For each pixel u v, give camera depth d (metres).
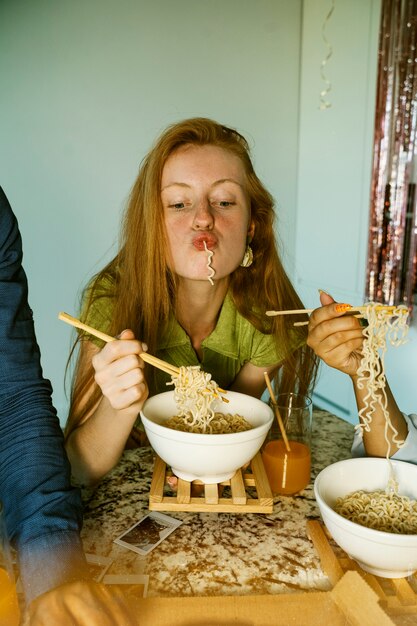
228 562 0.99
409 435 1.26
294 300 1.76
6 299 1.13
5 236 1.12
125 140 3.73
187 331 1.68
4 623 0.70
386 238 3.06
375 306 1.18
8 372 1.13
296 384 1.80
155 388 1.60
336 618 0.83
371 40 3.28
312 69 3.90
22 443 1.08
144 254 1.47
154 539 1.05
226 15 3.81
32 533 0.94
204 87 3.88
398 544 0.87
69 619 0.76
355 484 1.13
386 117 2.99
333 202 3.80
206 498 1.14
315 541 1.04
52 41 3.47
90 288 1.65
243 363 1.79
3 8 3.35
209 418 1.26
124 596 0.80
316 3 3.76
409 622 0.84
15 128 3.53
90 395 1.45
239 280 1.67
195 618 0.82
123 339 1.14
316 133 3.94
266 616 0.83
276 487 1.21
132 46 3.63
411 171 2.87
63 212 3.72
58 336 3.88
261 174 4.19
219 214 1.39
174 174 1.36
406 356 3.15
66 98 3.57
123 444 1.24
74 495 1.04
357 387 1.28
